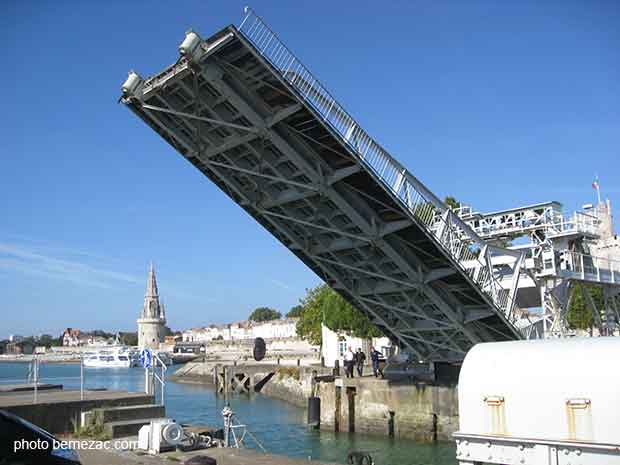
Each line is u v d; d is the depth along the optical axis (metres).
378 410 29.77
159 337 164.38
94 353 133.25
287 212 21.95
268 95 17.94
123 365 128.75
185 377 88.38
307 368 47.34
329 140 18.52
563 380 7.80
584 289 32.16
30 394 18.92
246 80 17.78
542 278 29.20
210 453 13.34
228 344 154.75
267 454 13.35
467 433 8.51
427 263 22.34
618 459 7.25
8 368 131.88
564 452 7.66
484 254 23.67
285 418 38.66
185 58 16.94
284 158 19.69
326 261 24.12
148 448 13.59
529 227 30.50
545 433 7.83
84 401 16.36
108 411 16.02
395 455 24.97
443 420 27.45
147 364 18.66
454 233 22.39
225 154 20.28
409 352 30.22
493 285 23.52
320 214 21.23
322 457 24.70
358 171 19.05
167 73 18.17
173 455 13.04
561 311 29.11
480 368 8.60
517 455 8.04
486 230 32.16
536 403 7.96
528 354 8.30
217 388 63.59
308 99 17.70
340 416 31.34
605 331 31.94
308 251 23.66
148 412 16.72
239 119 18.91
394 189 19.77
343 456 24.84
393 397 29.30
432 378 29.45
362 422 30.27
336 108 18.33
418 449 26.08
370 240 21.17
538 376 8.02
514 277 25.52
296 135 18.88
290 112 17.83
